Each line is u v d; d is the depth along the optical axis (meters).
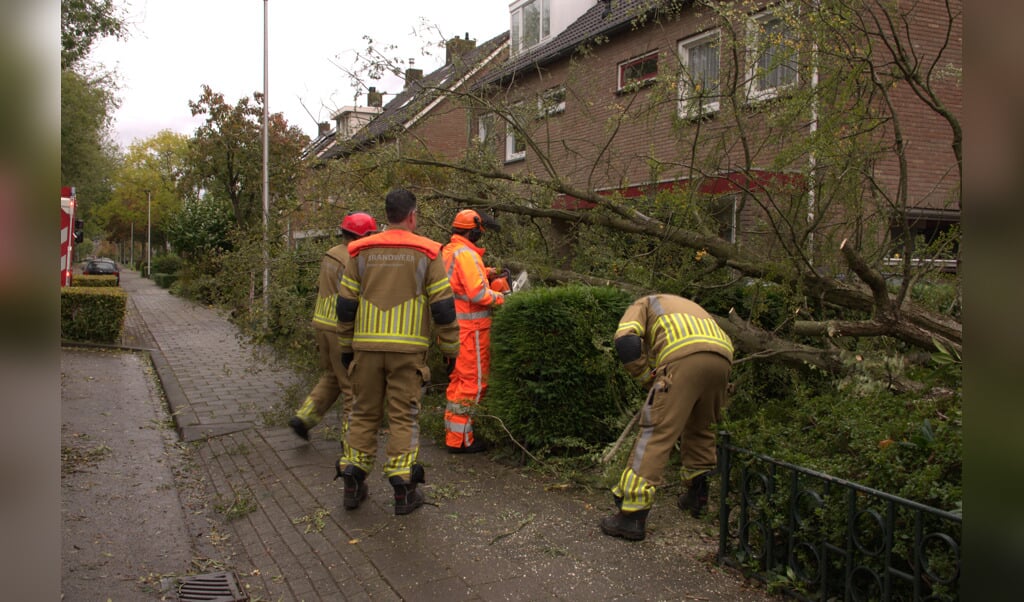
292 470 5.28
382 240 4.19
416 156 7.28
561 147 8.60
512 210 7.01
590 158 7.73
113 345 12.52
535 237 7.28
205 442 6.23
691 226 6.14
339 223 7.36
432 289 4.20
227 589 3.47
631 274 6.01
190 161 21.25
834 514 2.91
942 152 9.09
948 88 5.97
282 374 9.49
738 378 5.14
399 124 7.34
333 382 5.80
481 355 5.46
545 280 6.98
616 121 6.57
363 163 7.18
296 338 7.02
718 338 3.74
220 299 8.21
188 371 9.80
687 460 4.15
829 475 2.90
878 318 4.80
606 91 12.07
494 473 5.07
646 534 3.90
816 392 5.17
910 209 5.52
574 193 6.70
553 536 3.89
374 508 4.42
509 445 5.50
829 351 5.07
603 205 6.36
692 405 3.74
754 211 6.13
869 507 2.82
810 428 3.76
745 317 6.11
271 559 3.81
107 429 6.69
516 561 3.57
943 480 2.71
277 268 7.29
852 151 4.57
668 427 3.73
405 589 3.31
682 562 3.54
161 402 8.12
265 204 16.23
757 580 3.28
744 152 5.70
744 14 5.09
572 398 5.05
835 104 4.66
